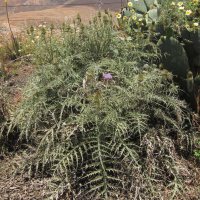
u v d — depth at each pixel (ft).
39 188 6.31
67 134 6.41
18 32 18.65
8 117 7.79
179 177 6.41
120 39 8.91
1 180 6.58
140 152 6.76
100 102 6.19
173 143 7.20
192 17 8.85
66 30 8.67
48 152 6.62
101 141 6.21
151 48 8.94
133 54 8.84
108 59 8.05
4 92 8.81
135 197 5.74
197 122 7.99
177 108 7.23
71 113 6.77
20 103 7.27
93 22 9.09
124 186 6.13
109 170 6.15
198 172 6.72
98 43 8.43
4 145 7.71
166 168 6.68
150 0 11.62
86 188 6.20
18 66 12.87
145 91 7.01
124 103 6.72
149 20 10.53
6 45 14.55
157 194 6.11
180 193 5.97
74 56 7.86
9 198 6.12
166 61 8.86
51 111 7.15
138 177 6.08
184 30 8.71
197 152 7.28
